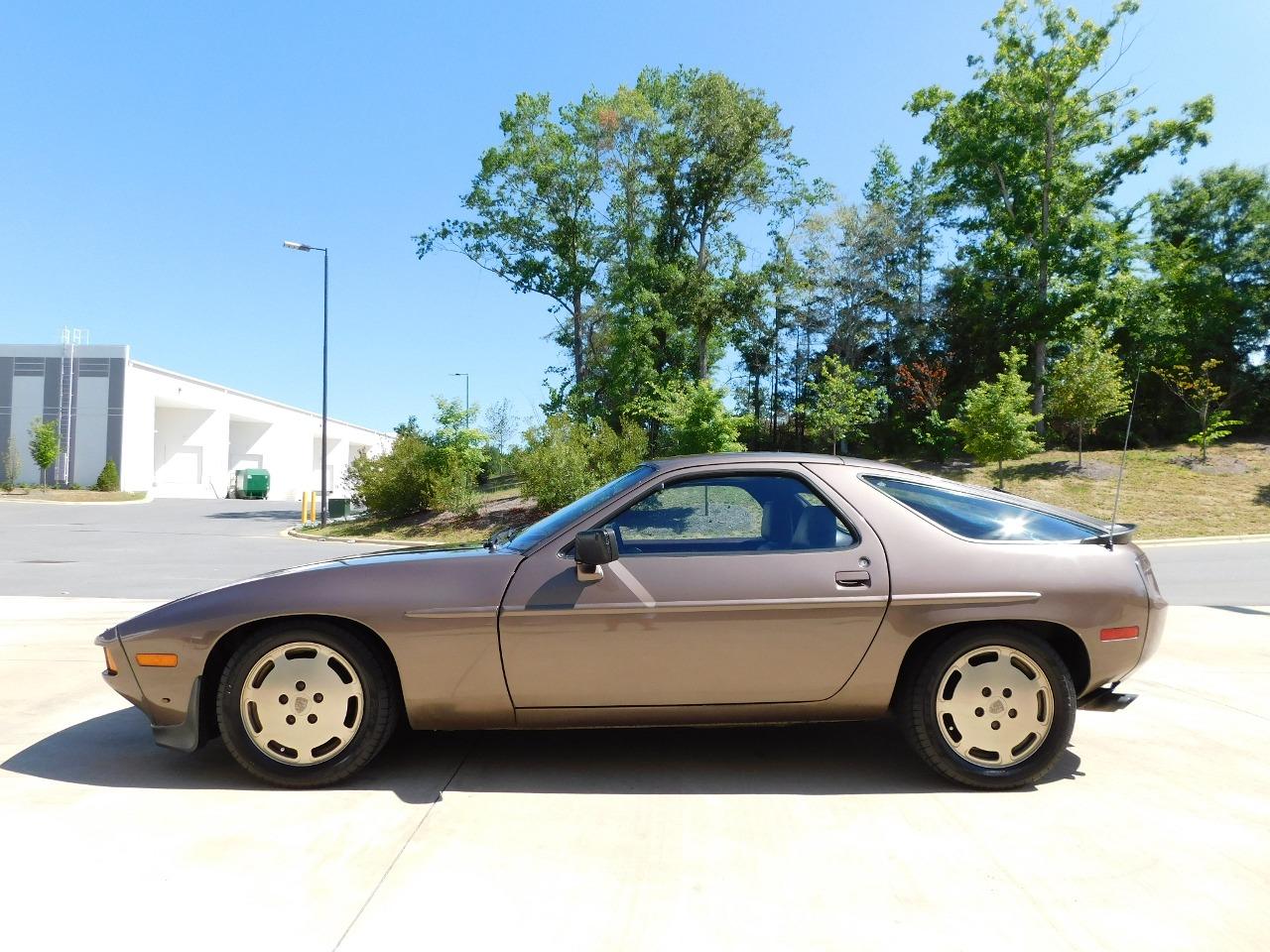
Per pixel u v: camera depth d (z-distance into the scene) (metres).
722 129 38.62
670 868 2.96
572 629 3.66
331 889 2.78
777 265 40.22
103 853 3.01
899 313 42.69
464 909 2.66
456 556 3.85
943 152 39.06
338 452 73.88
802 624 3.70
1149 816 3.45
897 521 3.87
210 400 55.03
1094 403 28.14
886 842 3.19
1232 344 37.75
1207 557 16.55
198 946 2.43
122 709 4.93
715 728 4.65
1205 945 2.48
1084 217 36.16
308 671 3.69
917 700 3.74
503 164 41.28
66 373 47.56
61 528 27.02
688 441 26.34
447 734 4.50
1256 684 5.71
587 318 44.56
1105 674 3.82
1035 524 3.99
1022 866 2.99
